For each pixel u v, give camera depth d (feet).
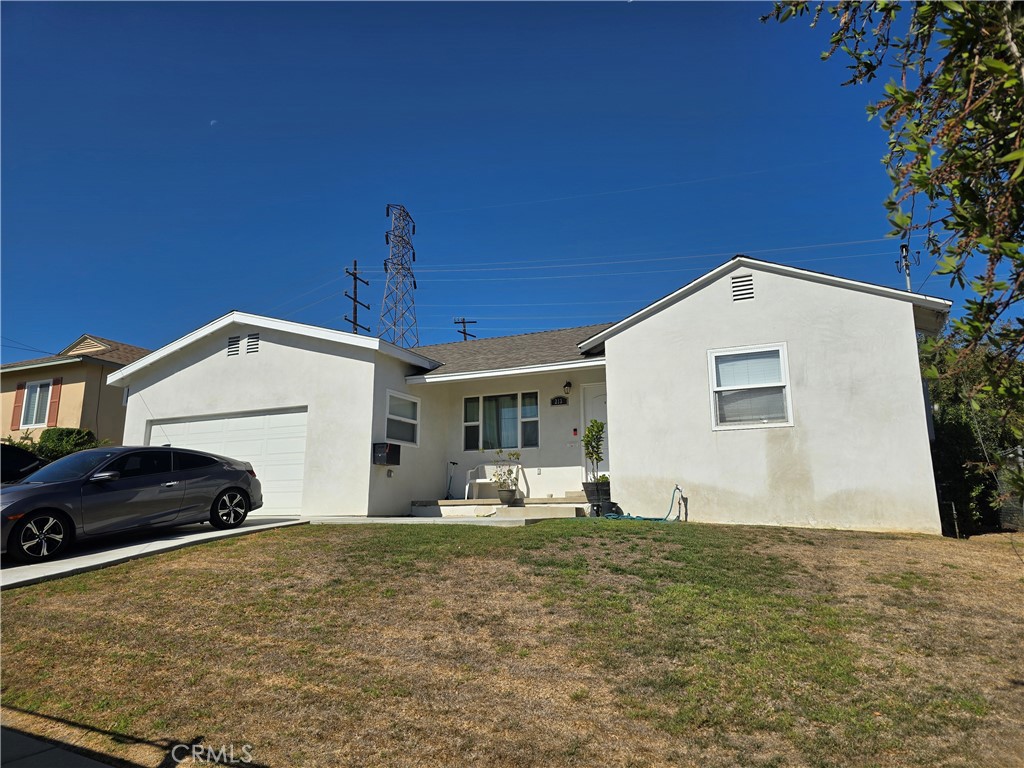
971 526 36.06
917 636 18.79
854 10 10.81
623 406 41.29
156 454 35.50
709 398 39.14
